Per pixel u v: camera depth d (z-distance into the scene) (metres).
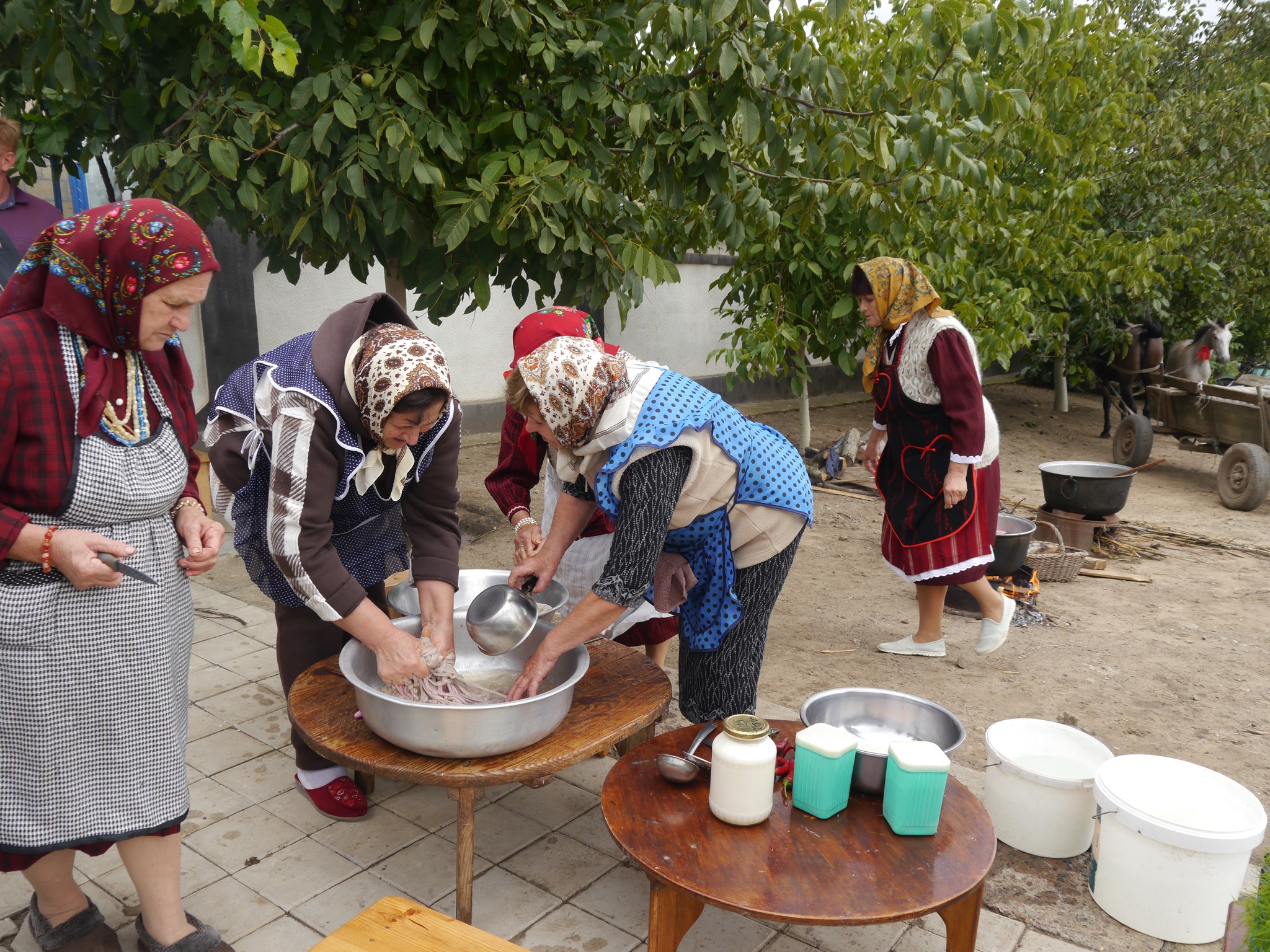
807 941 2.30
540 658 2.08
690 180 4.13
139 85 3.70
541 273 4.18
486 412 9.41
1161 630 4.88
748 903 1.72
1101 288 9.45
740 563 2.32
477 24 3.53
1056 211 7.78
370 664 2.26
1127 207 10.25
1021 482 8.41
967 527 3.92
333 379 2.03
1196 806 2.43
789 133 4.32
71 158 4.19
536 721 2.00
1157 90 11.35
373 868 2.55
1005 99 4.13
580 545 3.01
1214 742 3.62
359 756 2.02
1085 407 13.16
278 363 2.20
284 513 2.00
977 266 7.64
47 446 1.71
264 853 2.61
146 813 1.90
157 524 1.91
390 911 1.70
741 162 4.61
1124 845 2.34
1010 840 2.70
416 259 4.16
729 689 2.40
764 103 3.88
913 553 4.00
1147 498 8.11
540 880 2.51
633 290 4.20
